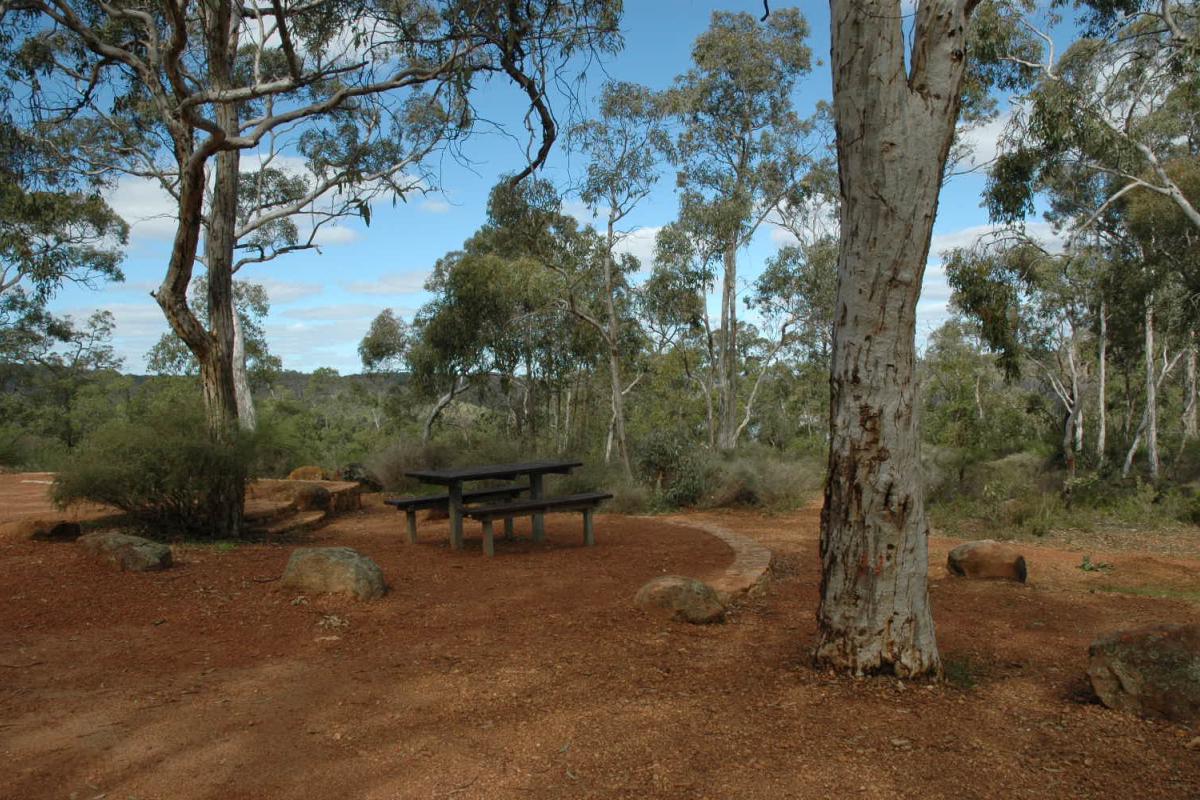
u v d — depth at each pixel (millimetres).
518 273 20094
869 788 3043
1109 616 6281
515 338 24500
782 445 35312
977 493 15594
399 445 17109
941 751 3361
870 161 3971
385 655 4883
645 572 7367
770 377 35125
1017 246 16688
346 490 12844
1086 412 28953
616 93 19016
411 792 3088
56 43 10422
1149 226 18453
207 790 3098
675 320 23766
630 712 3877
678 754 3377
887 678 4211
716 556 8219
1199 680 3701
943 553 10062
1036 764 3238
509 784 3145
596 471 16469
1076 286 20281
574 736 3592
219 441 8883
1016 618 6117
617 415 19938
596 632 5387
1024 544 12016
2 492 12219
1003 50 14664
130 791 3080
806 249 25594
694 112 22812
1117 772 3152
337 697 4137
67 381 36094
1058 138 13430
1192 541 12461
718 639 5273
